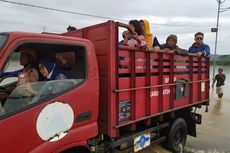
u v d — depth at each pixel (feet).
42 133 10.09
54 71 11.37
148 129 16.44
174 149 19.21
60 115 10.73
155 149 19.12
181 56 18.45
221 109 41.91
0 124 9.02
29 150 9.72
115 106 13.16
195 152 21.08
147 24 19.15
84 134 11.69
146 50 14.82
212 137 25.64
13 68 10.09
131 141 15.10
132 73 14.11
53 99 10.53
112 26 12.82
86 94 11.79
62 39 11.14
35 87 10.23
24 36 9.91
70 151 11.57
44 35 10.57
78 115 11.44
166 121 18.60
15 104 9.51
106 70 12.97
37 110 9.98
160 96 16.48
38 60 11.25
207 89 22.59
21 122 9.50
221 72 54.90
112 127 13.05
